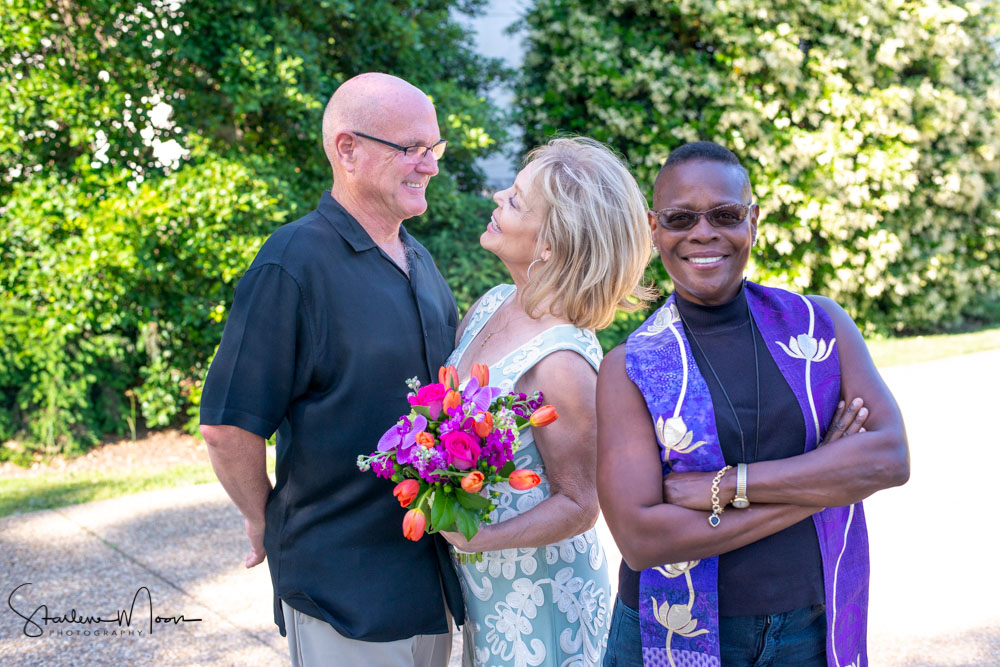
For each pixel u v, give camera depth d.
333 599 1.80
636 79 8.21
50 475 5.58
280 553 1.86
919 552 3.86
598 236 1.77
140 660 3.00
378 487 1.82
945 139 9.95
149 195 5.41
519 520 1.72
